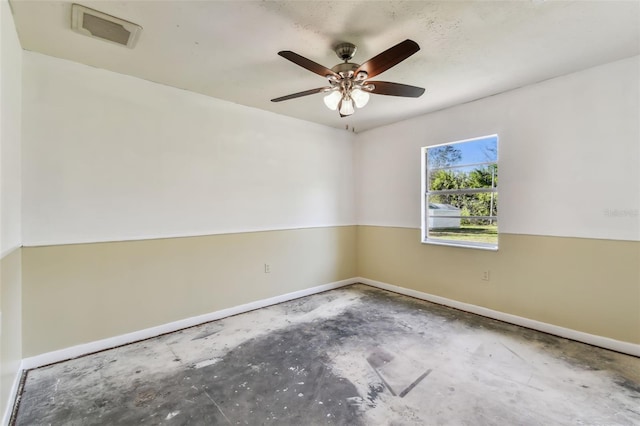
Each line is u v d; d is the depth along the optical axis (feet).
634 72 8.14
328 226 15.01
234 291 11.64
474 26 6.72
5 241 5.96
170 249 10.12
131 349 8.78
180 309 10.30
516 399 6.37
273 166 12.87
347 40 7.27
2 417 5.56
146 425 5.71
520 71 9.00
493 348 8.66
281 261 13.14
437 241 13.16
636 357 8.11
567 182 9.33
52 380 7.18
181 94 10.32
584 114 8.96
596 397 6.42
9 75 6.27
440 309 12.03
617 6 6.06
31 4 5.96
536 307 10.00
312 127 14.29
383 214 15.02
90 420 5.83
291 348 8.72
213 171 11.11
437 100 11.36
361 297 13.70
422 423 5.70
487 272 11.19
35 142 7.88
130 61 8.38
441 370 7.51
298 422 5.75
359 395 6.55
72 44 7.48
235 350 8.64
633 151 8.21
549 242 9.71
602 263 8.75
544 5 6.03
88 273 8.64
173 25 6.67
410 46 5.80
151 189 9.75
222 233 11.34
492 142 11.41
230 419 5.85
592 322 8.90
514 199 10.46
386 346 8.81
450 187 12.70
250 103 11.73
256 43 7.42
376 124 14.64
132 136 9.37
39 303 7.91
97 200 8.79
